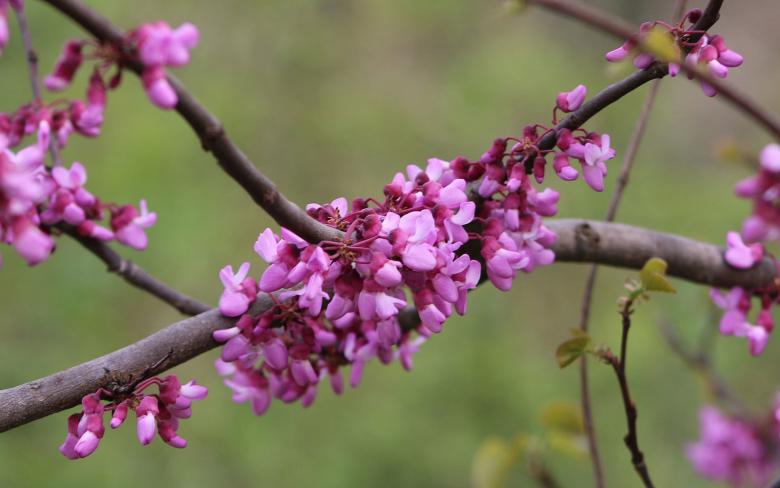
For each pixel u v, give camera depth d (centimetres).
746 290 242
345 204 183
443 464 570
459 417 591
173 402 175
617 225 241
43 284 603
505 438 584
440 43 775
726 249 247
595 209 662
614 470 549
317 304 170
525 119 723
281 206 165
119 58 148
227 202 645
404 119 715
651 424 564
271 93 717
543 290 658
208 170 652
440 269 176
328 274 172
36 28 670
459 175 197
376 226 171
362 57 754
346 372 601
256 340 185
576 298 654
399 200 185
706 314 382
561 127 192
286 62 730
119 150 644
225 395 587
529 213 200
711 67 180
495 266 193
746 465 370
